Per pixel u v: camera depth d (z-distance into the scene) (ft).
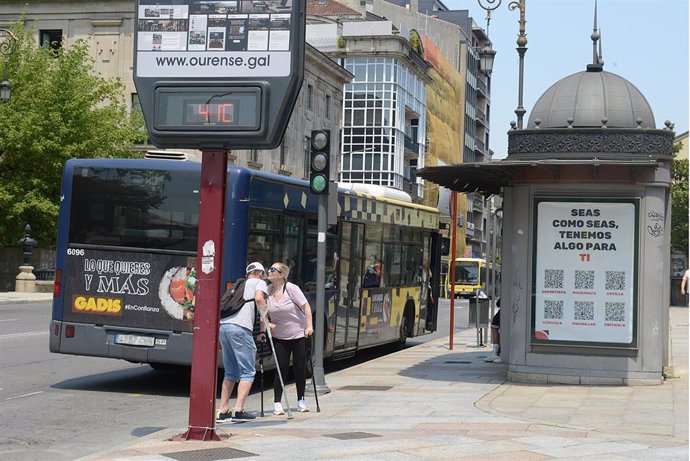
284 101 30.83
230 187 45.52
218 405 43.65
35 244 144.15
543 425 35.45
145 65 31.58
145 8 31.68
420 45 281.13
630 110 50.03
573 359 48.57
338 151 231.30
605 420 37.06
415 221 73.51
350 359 68.54
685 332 97.55
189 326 45.62
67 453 31.63
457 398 43.86
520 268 49.11
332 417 38.37
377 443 31.19
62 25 184.75
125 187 46.96
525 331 49.19
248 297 37.27
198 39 31.32
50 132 150.61
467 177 52.54
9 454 31.22
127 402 43.88
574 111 50.19
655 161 46.01
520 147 49.21
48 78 154.61
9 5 186.39
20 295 130.31
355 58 259.19
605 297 48.14
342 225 58.29
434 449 30.01
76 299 47.24
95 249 47.09
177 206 46.32
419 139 289.12
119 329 46.57
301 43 30.89
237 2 31.17
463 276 220.23
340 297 58.18
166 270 46.11
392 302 68.64
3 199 147.43
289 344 39.65
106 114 157.28
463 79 370.12
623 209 47.93
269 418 38.11
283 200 49.85
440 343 82.48
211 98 31.14
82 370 54.39
